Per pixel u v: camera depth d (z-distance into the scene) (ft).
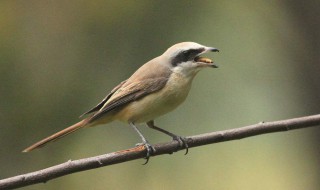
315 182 41.45
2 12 35.81
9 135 35.68
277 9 41.09
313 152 41.29
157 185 40.29
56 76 35.94
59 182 38.96
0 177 35.76
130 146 37.76
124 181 40.04
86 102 36.29
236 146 46.26
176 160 41.78
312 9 39.47
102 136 37.83
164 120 38.11
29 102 35.58
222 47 41.39
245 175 45.60
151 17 37.99
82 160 26.37
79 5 36.68
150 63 32.65
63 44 36.29
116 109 31.94
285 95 41.88
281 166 47.96
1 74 35.32
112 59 37.17
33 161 36.37
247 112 41.09
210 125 39.27
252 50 42.29
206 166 44.57
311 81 40.37
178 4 38.47
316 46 39.86
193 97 39.73
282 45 41.78
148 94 31.68
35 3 36.19
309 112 40.73
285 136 46.26
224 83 41.01
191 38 38.91
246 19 42.29
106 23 37.06
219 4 40.96
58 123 35.96
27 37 35.86
